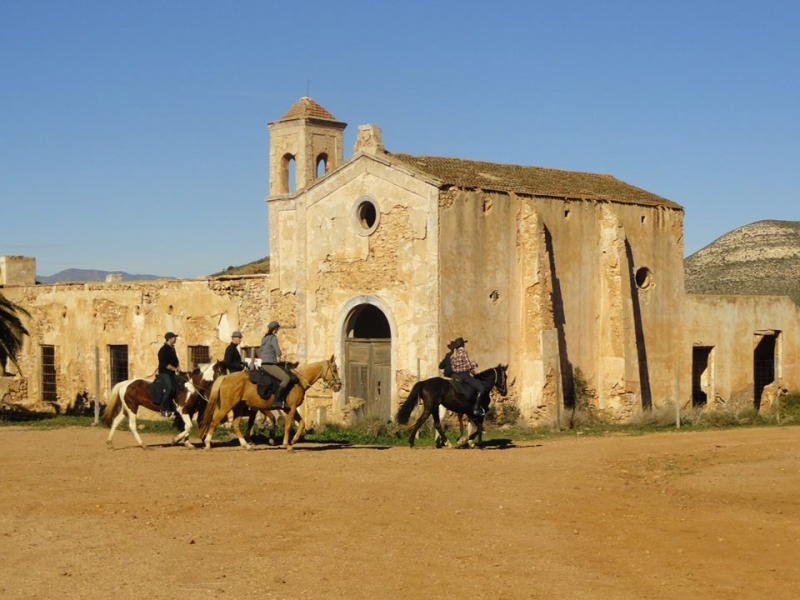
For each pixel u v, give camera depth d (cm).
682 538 1540
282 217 3697
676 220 3938
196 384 2597
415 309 3284
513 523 1620
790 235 8669
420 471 2077
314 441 2781
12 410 4384
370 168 3419
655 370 3797
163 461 2266
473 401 2567
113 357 4231
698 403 3953
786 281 7619
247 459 2280
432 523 1617
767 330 4072
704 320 3938
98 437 2927
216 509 1739
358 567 1382
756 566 1391
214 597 1265
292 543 1509
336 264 3519
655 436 2841
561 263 3531
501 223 3388
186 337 3956
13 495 1895
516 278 3416
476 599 1247
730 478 2033
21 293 4525
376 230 3403
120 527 1633
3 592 1298
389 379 3388
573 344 3553
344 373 3497
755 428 3136
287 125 3725
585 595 1259
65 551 1494
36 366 4459
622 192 3897
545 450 2425
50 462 2297
